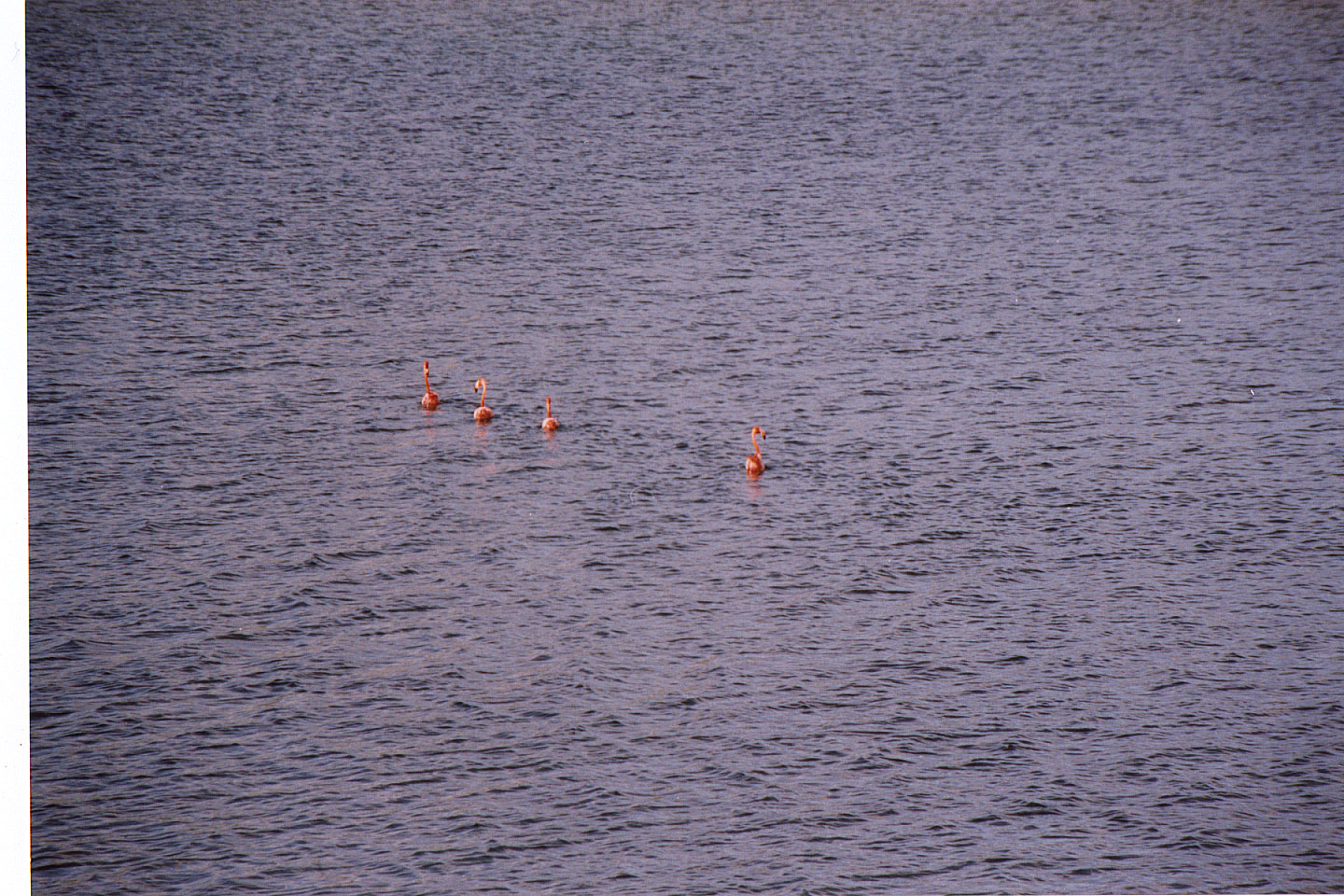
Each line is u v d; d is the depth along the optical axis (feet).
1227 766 355.97
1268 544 476.95
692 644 415.85
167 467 529.04
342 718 375.45
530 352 654.94
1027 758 360.07
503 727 372.79
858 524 492.95
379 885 310.24
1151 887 311.47
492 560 466.70
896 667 403.54
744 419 583.17
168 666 397.80
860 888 311.47
